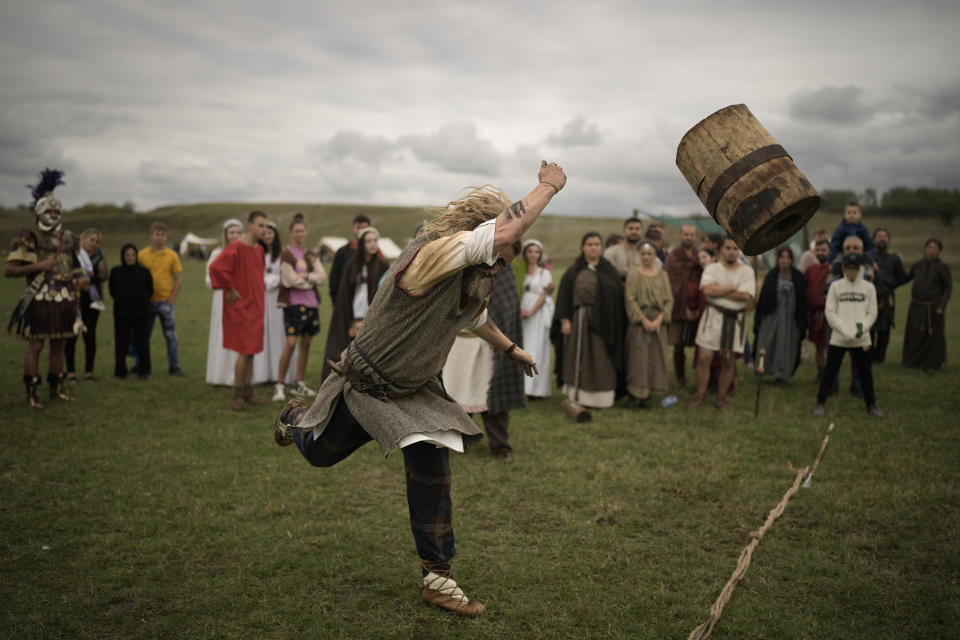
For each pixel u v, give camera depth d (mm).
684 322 7953
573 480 4625
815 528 3875
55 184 6234
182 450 5105
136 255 7883
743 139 2389
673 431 6016
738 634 2795
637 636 2752
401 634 2734
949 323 14781
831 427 5617
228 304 6379
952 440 5688
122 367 7926
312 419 2709
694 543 3664
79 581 3086
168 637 2670
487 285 2568
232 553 3414
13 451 4941
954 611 2951
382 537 3641
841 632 2799
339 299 6383
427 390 2824
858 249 6574
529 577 3238
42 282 6184
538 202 2346
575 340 7098
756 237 2377
